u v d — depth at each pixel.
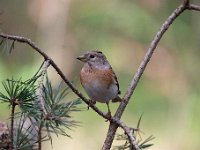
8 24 16.53
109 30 15.09
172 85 14.89
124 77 14.54
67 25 16.34
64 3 16.41
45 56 4.52
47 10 16.55
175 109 13.91
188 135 13.38
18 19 16.62
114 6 15.14
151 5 15.28
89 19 15.14
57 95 4.64
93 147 13.40
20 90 4.44
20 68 13.70
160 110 13.75
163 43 15.48
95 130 13.49
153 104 13.84
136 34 14.93
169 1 15.48
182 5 5.43
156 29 15.05
